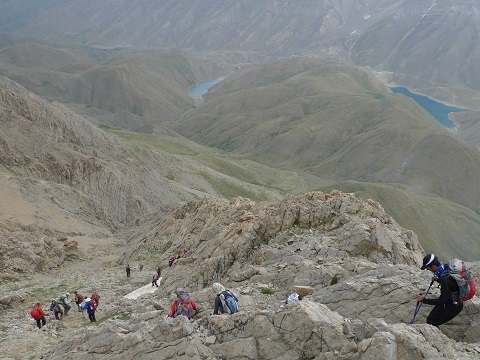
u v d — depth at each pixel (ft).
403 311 54.08
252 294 74.59
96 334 60.44
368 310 56.08
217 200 187.32
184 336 51.72
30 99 352.28
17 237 189.57
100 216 287.69
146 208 329.52
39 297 133.39
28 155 303.68
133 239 241.76
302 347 47.21
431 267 47.98
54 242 196.65
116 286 140.77
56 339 90.43
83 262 196.24
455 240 437.17
